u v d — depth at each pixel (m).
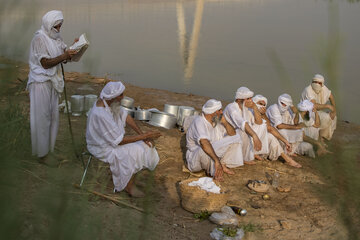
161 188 5.09
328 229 4.32
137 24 25.97
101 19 28.06
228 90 11.80
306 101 6.39
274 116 6.50
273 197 5.12
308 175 5.79
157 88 11.64
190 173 5.57
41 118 4.62
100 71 13.05
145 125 7.33
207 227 4.21
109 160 4.48
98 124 4.41
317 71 7.06
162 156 6.03
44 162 4.49
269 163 6.22
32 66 4.66
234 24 26.02
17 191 1.20
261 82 12.66
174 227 4.07
